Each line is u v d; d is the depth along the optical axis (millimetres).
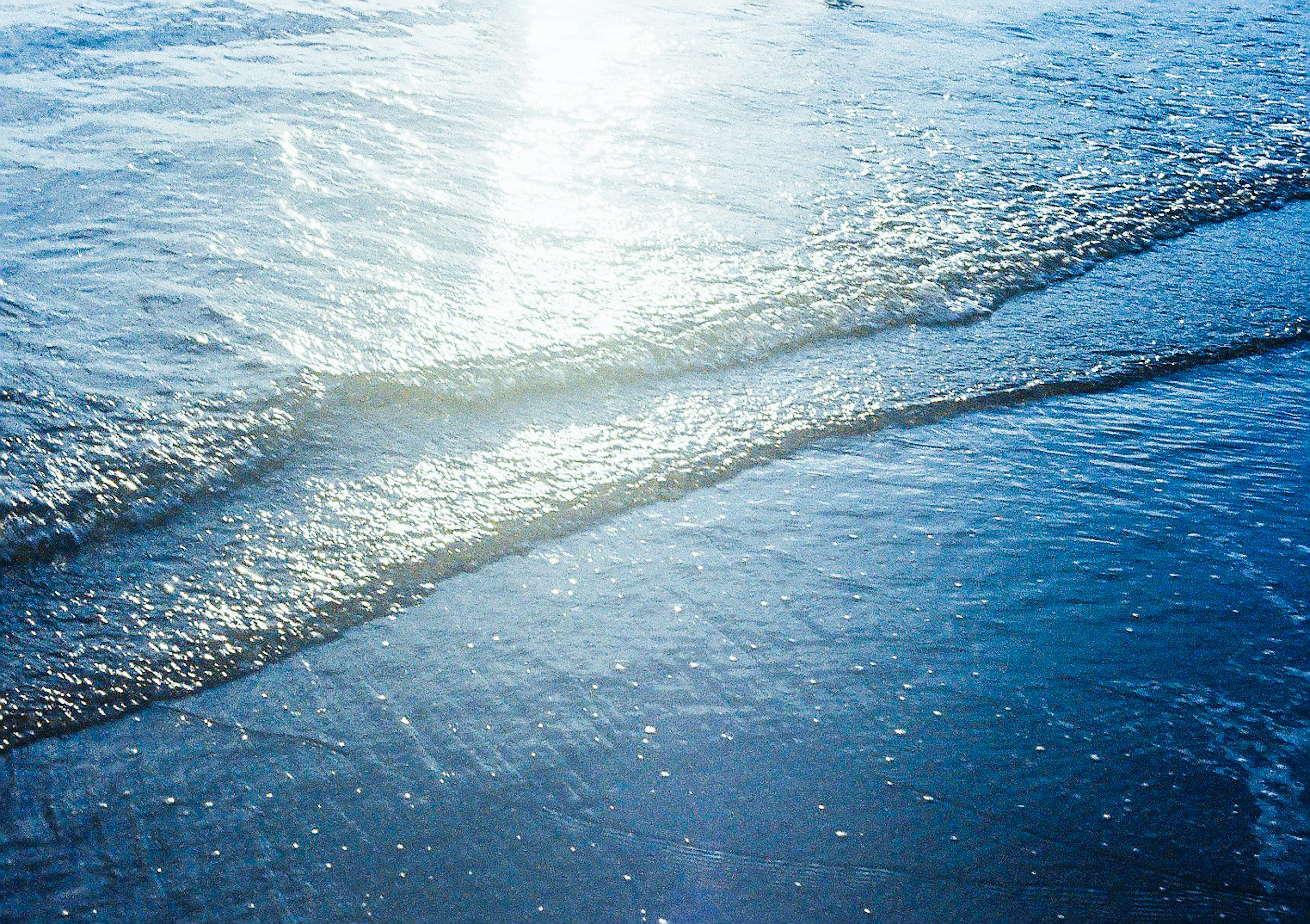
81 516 2746
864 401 3600
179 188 4586
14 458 2885
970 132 6383
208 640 2457
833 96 6828
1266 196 5887
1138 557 2926
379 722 2285
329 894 1924
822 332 3988
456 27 7465
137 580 2613
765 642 2551
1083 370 3914
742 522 2977
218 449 3018
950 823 2115
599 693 2385
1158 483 3279
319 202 4551
